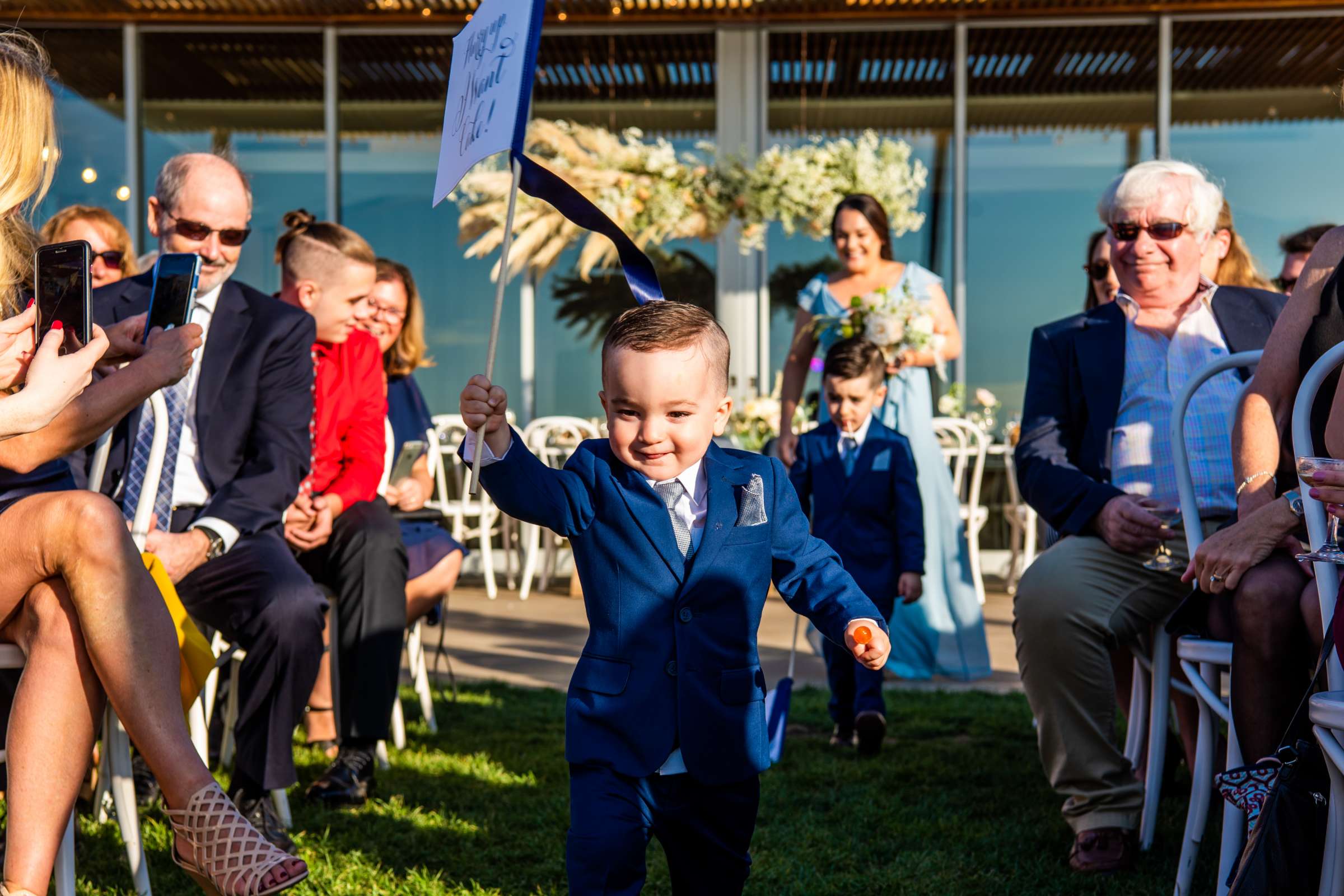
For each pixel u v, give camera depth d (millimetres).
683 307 1996
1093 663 2832
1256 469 2557
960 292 8672
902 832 3102
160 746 2111
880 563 4164
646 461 1995
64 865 2094
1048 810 3283
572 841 1937
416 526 4148
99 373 2721
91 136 8672
